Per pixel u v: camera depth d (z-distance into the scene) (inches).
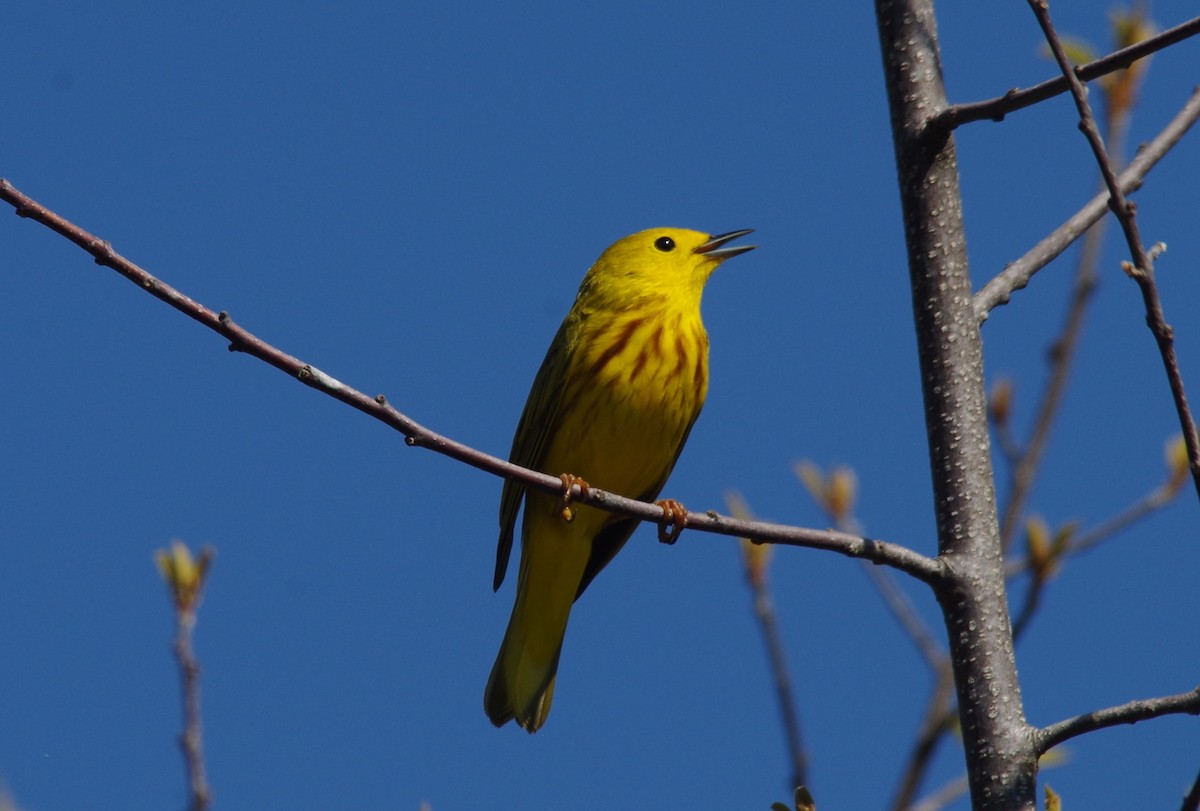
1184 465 450.0
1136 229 279.3
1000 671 350.6
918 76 394.6
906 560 359.9
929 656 461.4
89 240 322.0
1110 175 280.5
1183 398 276.5
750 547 476.4
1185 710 305.9
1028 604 443.5
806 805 339.9
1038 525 446.6
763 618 471.2
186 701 418.6
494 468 371.2
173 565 436.1
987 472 372.5
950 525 367.2
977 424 375.2
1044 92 364.2
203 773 410.0
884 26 402.3
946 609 360.8
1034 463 469.7
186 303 327.9
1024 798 334.3
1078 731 328.2
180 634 427.2
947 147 390.6
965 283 386.3
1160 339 277.4
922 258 386.9
